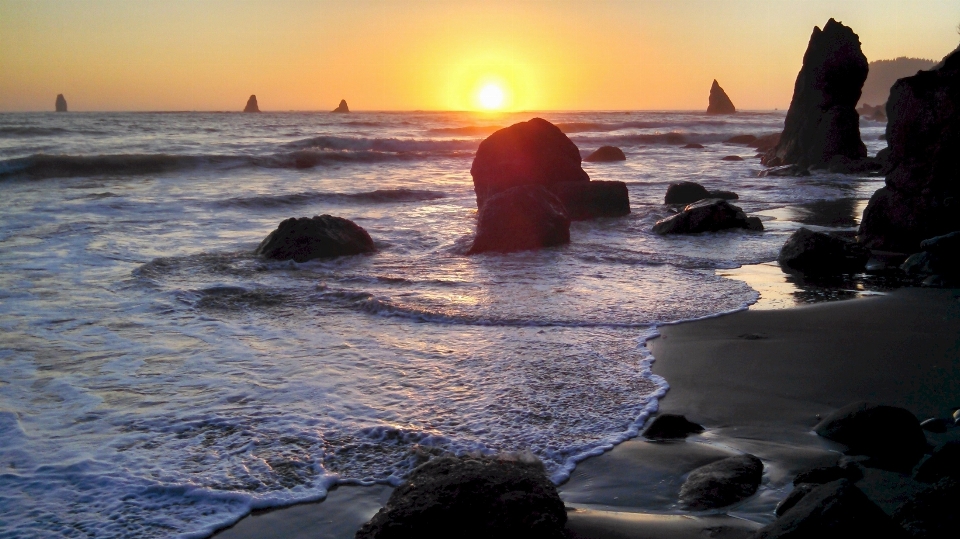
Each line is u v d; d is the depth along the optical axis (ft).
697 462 13.58
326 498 12.57
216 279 29.55
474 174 51.24
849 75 87.04
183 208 49.57
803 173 80.18
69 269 30.63
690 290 27.53
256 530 11.62
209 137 128.26
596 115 351.67
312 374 18.26
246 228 43.16
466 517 10.48
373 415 15.71
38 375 18.17
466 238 39.47
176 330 22.29
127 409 16.05
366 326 22.88
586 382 17.76
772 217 48.78
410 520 10.44
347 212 50.98
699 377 18.19
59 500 12.23
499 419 15.51
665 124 217.36
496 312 24.20
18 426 15.07
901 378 17.71
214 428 15.08
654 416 15.78
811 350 20.12
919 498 10.11
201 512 12.02
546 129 51.24
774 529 9.45
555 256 34.86
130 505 12.14
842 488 9.59
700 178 78.48
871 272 30.73
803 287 28.09
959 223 32.96
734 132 190.90
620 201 49.57
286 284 28.81
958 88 32.32
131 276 29.53
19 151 89.51
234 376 18.15
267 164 80.23
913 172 34.19
